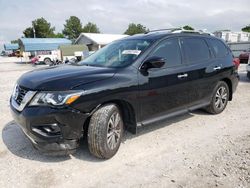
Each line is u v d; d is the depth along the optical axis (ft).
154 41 13.01
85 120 10.10
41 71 11.94
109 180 9.52
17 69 72.02
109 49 14.44
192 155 11.41
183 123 15.67
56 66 13.46
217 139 13.20
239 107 19.53
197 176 9.68
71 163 10.71
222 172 9.91
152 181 9.41
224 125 15.37
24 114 9.82
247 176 9.59
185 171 10.06
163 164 10.64
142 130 14.39
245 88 27.84
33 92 9.86
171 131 14.32
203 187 8.98
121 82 10.95
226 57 17.69
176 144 12.60
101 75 10.75
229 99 18.72
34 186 9.13
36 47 121.08
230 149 11.94
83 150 11.85
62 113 9.48
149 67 11.93
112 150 11.03
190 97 14.83
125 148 12.12
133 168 10.35
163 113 13.34
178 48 14.14
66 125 9.66
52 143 9.77
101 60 13.46
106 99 10.43
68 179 9.58
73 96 9.58
